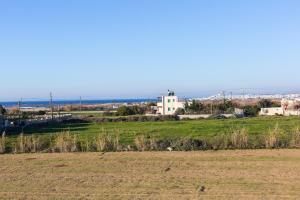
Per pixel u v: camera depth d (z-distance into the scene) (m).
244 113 106.25
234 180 22.56
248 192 19.59
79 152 35.44
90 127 70.69
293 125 60.72
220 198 18.47
